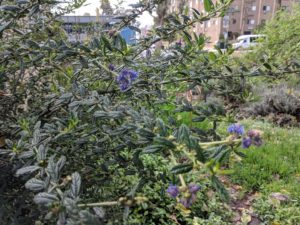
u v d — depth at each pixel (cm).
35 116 108
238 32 2088
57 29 138
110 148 102
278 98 424
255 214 203
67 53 98
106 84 121
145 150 64
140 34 149
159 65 132
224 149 61
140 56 139
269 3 2098
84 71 120
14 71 118
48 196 59
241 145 64
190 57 129
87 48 97
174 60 132
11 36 123
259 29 541
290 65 135
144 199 65
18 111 122
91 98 92
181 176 65
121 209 94
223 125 231
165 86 146
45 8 134
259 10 2103
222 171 59
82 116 98
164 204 178
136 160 88
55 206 58
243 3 2073
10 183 101
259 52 271
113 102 112
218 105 105
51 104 110
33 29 122
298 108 420
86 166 102
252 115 427
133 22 146
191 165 60
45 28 126
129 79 94
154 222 175
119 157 100
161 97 123
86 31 189
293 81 448
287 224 192
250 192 228
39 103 120
